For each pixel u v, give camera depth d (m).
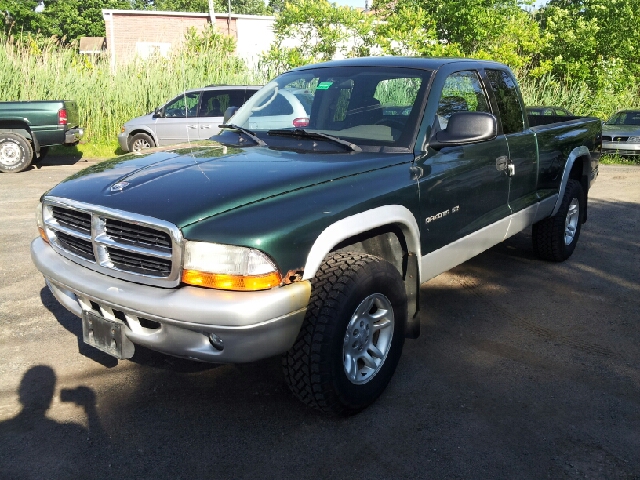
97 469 2.72
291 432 3.03
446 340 4.14
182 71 15.60
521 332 4.29
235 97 12.70
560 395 3.42
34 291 4.95
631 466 2.79
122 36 29.50
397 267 3.50
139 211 2.73
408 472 2.73
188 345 2.69
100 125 15.09
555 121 6.56
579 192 5.91
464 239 3.98
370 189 3.12
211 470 2.73
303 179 2.98
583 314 4.64
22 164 11.66
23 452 2.83
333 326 2.85
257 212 2.70
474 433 3.04
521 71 19.20
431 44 19.11
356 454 2.86
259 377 3.57
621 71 19.31
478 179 4.04
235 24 30.25
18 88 14.27
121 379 3.53
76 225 3.07
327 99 4.02
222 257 2.58
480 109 4.30
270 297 2.59
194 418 3.14
